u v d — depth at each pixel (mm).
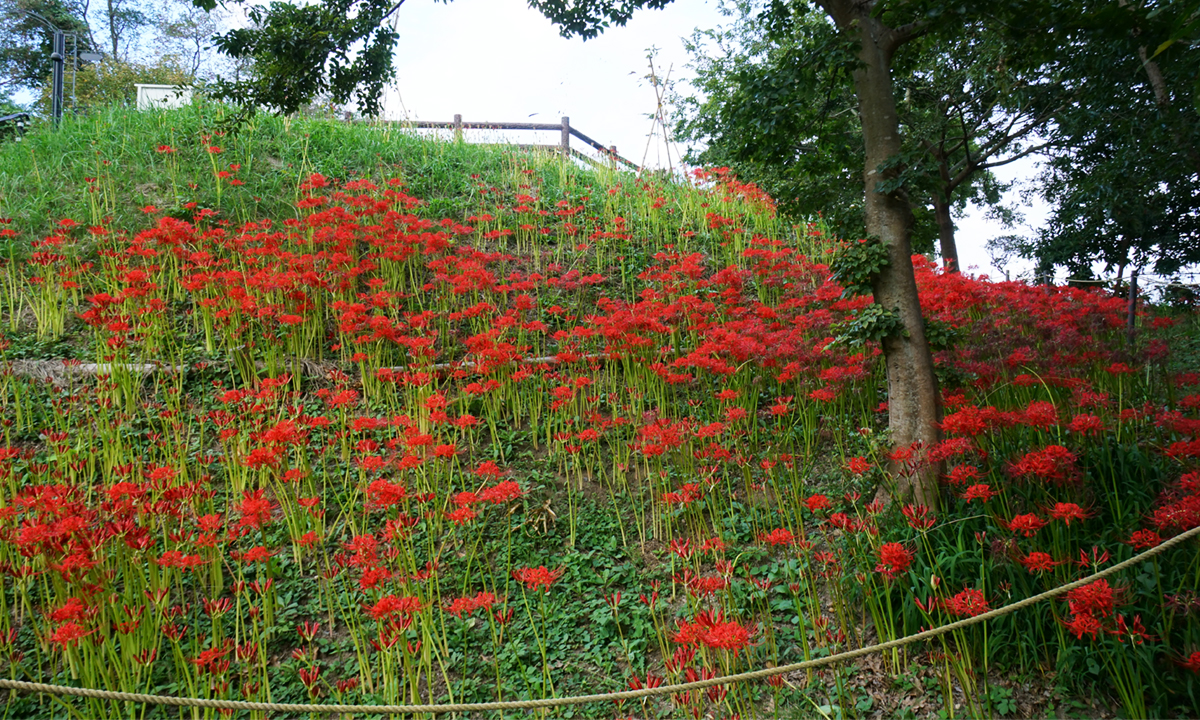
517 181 10375
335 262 6688
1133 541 3219
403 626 3240
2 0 22703
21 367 5855
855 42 4660
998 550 3533
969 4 4246
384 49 6605
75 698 3408
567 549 4770
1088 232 10719
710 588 3650
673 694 3227
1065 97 9328
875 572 3779
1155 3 4176
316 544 4594
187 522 4473
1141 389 5535
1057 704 3312
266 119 10148
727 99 5762
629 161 12516
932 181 4430
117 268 6660
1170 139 8508
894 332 4570
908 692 3475
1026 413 3924
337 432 5609
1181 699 3125
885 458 4793
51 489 3680
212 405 5816
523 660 3855
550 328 7453
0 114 13438
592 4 6625
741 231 9312
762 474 5395
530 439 5973
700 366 5918
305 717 3432
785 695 3516
